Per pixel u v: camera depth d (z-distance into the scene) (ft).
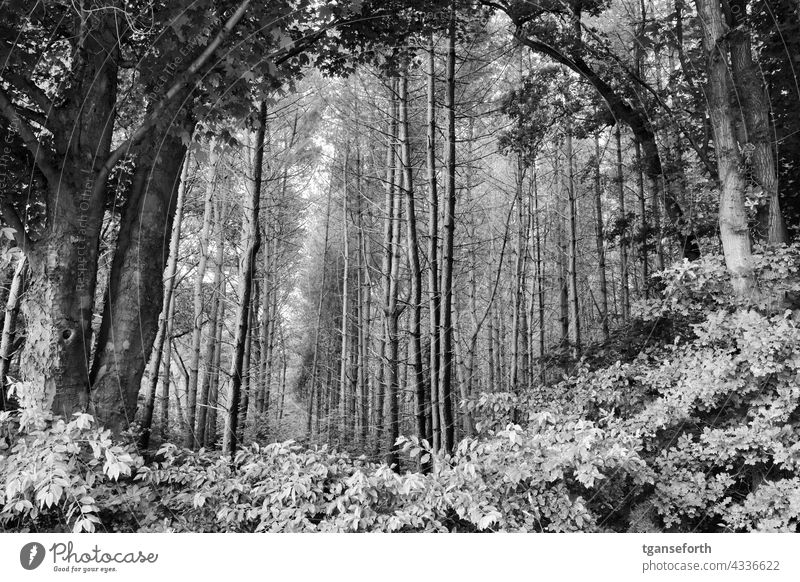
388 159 42.39
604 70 33.30
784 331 17.89
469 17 31.42
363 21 25.08
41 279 17.47
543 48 32.27
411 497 16.06
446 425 29.37
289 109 45.93
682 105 29.01
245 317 28.86
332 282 80.53
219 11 18.06
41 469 13.33
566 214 62.08
